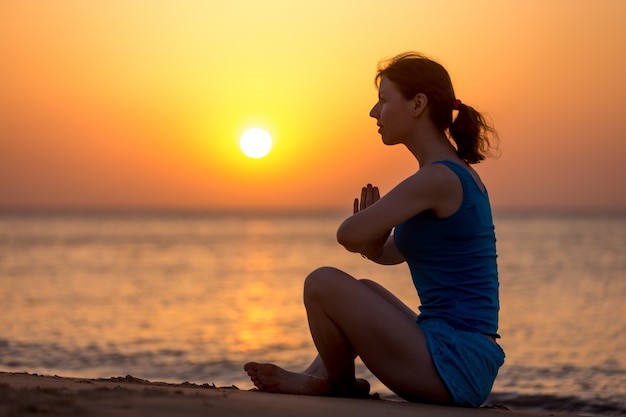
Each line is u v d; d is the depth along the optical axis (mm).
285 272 37188
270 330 16047
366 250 3688
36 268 37844
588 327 15828
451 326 3367
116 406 2545
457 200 3355
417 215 3414
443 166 3381
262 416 2580
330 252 59375
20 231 112312
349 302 3342
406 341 3311
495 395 8438
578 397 8305
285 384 3447
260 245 71812
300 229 136125
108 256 50562
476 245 3402
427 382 3299
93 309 19609
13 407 2424
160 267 40000
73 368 10562
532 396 8367
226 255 53969
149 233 107812
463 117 3504
